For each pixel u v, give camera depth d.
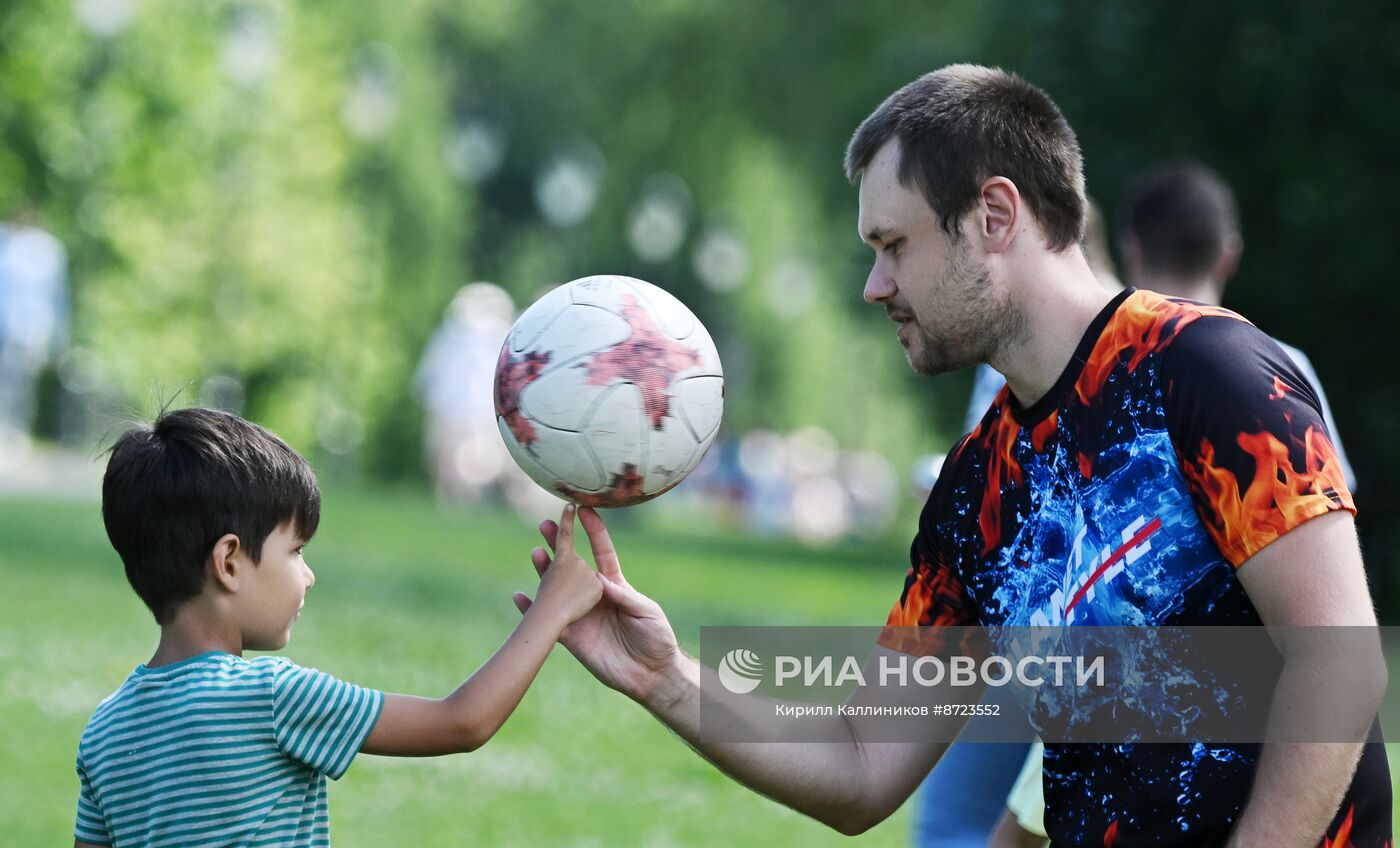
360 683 16.14
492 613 22.33
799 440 83.25
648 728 16.23
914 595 7.33
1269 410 5.82
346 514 36.00
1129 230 11.36
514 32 83.12
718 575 30.55
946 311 6.50
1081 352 6.32
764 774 7.16
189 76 50.44
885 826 13.49
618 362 7.00
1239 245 11.40
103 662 16.69
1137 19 33.06
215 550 6.92
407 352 68.62
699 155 61.03
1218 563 6.04
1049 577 6.45
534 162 102.44
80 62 46.62
